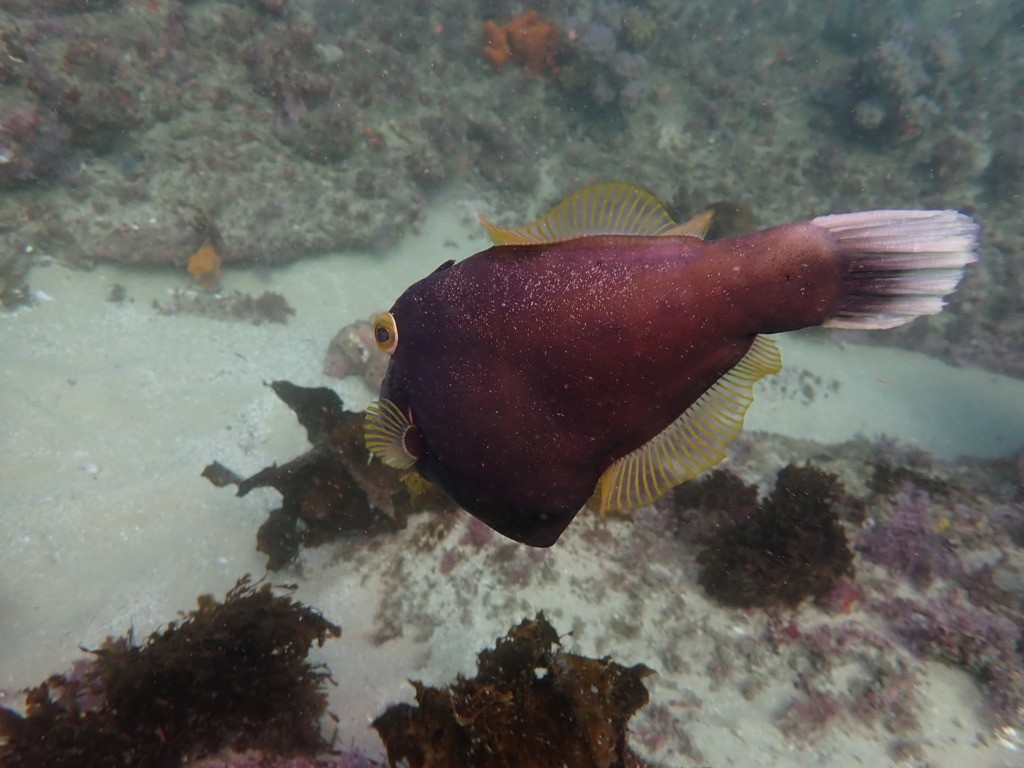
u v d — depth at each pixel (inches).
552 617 25.1
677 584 27.0
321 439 28.1
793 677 23.6
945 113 83.0
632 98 75.0
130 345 43.9
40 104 45.9
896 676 23.1
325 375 46.3
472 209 69.3
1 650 23.7
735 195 72.6
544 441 9.8
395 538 28.0
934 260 8.4
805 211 74.1
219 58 55.7
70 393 37.9
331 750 19.4
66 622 25.1
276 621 20.8
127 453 34.7
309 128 56.9
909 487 33.2
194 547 29.4
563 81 74.6
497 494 10.6
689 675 23.7
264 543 27.6
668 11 87.9
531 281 9.4
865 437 50.4
